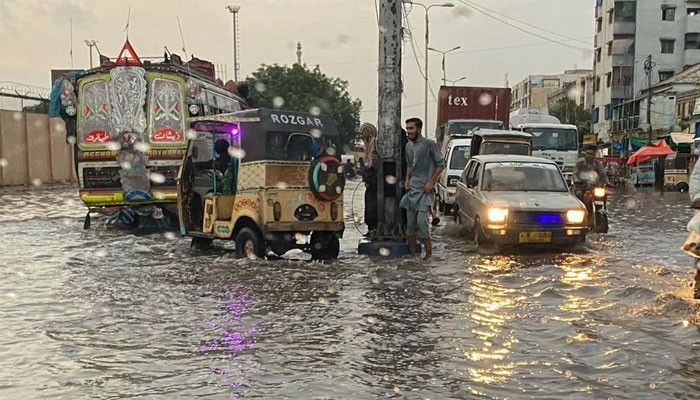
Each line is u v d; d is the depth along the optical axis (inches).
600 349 195.9
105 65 561.9
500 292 278.4
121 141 544.1
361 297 271.3
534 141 933.8
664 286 284.0
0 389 168.9
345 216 697.6
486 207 402.0
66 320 237.5
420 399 159.3
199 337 214.8
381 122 390.3
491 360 188.1
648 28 2192.4
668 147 1422.2
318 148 377.1
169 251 417.7
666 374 174.6
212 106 624.4
